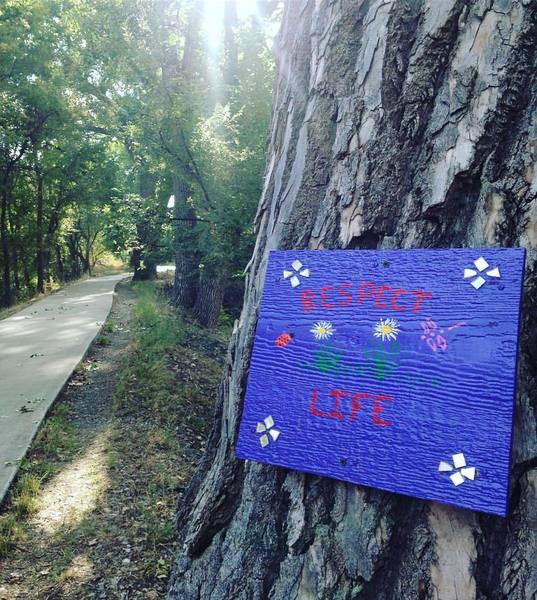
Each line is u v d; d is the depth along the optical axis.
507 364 1.68
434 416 1.77
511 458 1.71
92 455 5.60
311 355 2.02
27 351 9.77
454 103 2.06
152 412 6.93
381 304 1.92
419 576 1.90
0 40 17.84
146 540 4.02
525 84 1.99
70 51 19.00
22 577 3.60
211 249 8.31
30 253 24.52
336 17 2.40
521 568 1.80
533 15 1.99
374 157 2.19
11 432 5.78
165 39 10.07
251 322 2.53
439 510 1.91
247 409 2.09
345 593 1.99
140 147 10.39
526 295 1.91
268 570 2.17
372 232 2.17
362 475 1.86
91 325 12.40
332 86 2.37
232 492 2.45
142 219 9.68
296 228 2.37
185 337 11.35
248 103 8.66
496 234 1.96
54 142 22.23
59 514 4.38
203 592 2.34
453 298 1.80
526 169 1.95
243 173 8.03
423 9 2.16
